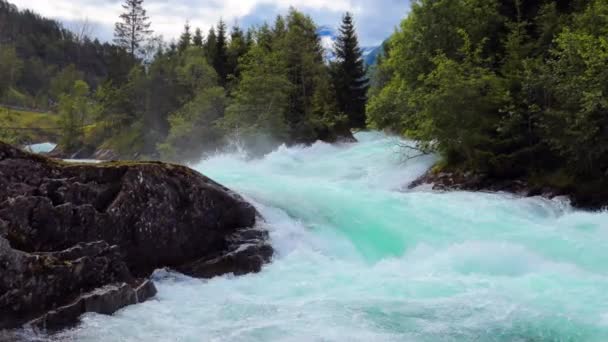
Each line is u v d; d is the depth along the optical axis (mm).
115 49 89125
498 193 21922
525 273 11969
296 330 8406
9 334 7941
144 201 11430
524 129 24047
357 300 9867
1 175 10172
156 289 10219
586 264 12625
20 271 8445
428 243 14445
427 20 32250
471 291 10398
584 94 19703
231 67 67812
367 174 30344
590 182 21047
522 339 8242
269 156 39844
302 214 15109
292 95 55188
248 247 12055
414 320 8898
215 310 9359
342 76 69938
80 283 9172
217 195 12680
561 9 31047
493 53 30625
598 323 8789
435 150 27375
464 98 24078
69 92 108125
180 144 49406
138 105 66062
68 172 11141
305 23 64438
